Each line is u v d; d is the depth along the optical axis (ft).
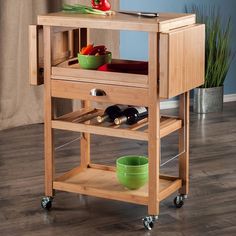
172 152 13.53
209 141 14.24
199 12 17.02
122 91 9.83
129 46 16.58
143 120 10.38
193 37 10.05
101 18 9.84
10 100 15.12
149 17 9.95
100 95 9.96
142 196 10.08
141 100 9.72
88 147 11.42
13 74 15.07
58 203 10.94
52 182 10.68
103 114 10.52
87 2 15.60
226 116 16.26
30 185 11.70
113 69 10.12
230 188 11.59
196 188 11.56
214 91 16.48
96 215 10.49
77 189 10.54
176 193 11.37
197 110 16.52
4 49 14.87
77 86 10.14
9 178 12.04
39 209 10.72
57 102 15.76
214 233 9.86
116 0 15.80
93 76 10.00
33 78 10.37
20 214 10.52
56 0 15.28
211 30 16.52
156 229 9.99
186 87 10.02
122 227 10.07
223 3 17.20
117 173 10.46
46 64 10.28
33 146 13.91
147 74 9.98
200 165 12.75
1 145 13.94
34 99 15.49
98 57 10.30
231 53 17.58
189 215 10.48
